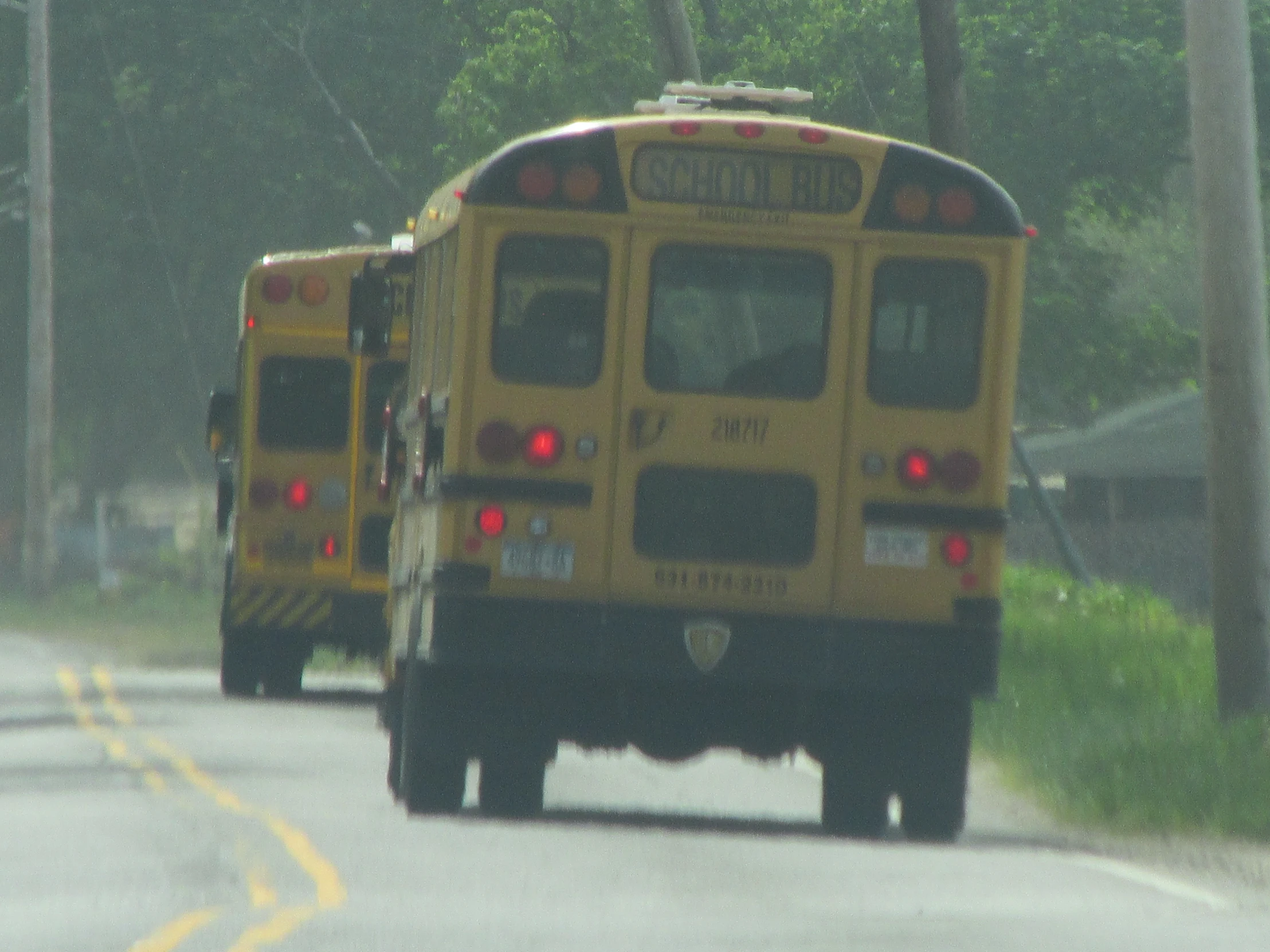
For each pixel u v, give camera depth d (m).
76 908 39.59
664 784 64.38
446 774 51.38
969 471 49.19
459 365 48.97
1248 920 40.09
